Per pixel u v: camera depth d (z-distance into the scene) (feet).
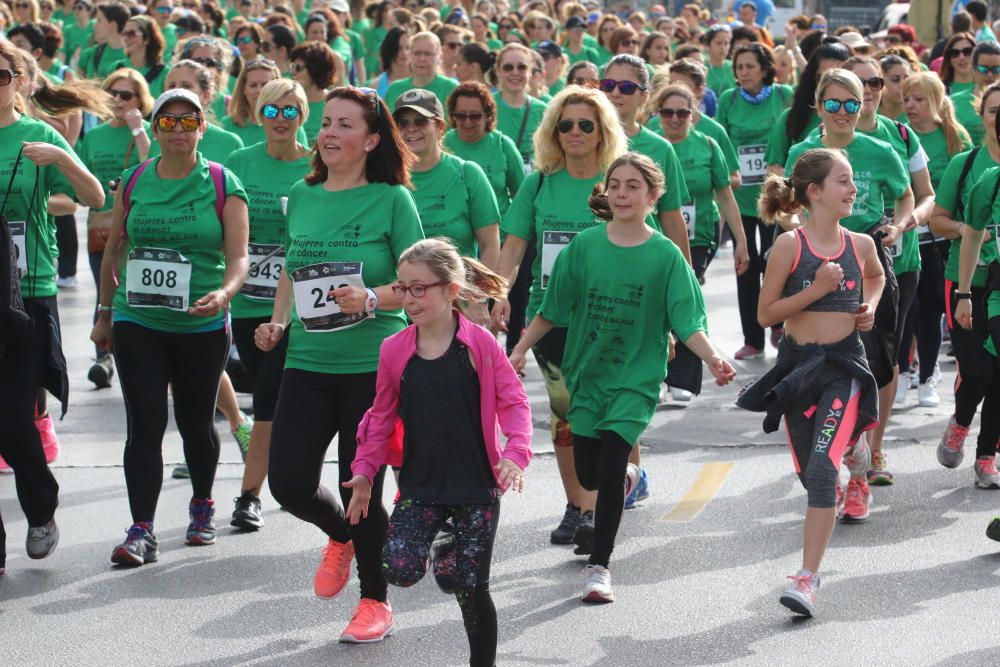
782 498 71.67
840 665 51.47
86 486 74.43
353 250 54.44
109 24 148.77
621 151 65.98
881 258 68.90
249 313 71.87
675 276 58.95
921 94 91.40
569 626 55.31
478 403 48.26
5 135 62.85
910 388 96.22
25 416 60.44
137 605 57.93
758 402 59.36
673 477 75.51
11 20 161.48
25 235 62.59
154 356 62.80
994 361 71.97
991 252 73.46
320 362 54.34
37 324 62.08
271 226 71.87
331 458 77.71
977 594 58.44
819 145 75.61
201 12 186.19
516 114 104.73
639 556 63.36
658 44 153.89
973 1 164.96
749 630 54.80
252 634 54.90
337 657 52.60
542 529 67.21
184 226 62.28
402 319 55.57
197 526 65.36
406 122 68.85
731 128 111.65
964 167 74.79
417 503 48.32
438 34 136.98
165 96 61.67
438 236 69.51
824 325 58.54
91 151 94.84
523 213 68.13
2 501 71.61
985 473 73.20
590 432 59.41
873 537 65.87
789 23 152.56
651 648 53.06
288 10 166.40
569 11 183.32
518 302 102.63
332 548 55.77
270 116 71.41
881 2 315.99
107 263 65.10
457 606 57.72
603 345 59.52
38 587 59.98
